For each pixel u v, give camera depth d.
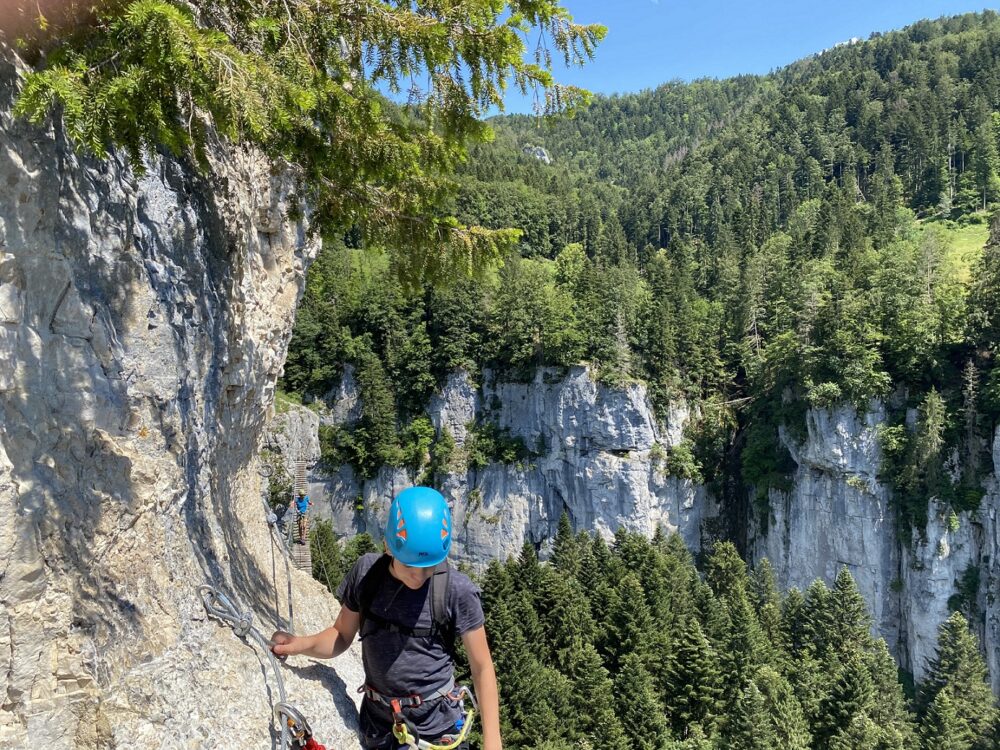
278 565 11.65
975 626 62.19
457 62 8.23
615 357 82.81
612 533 83.50
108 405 6.50
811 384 70.62
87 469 6.13
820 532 72.44
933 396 63.03
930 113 149.12
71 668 5.53
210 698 6.30
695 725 43.41
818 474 72.69
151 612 6.55
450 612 5.23
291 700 6.76
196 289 8.89
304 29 7.73
